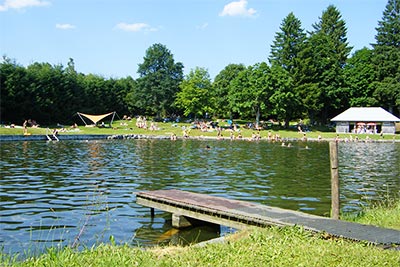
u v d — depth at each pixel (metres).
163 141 55.41
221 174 24.47
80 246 10.33
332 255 6.96
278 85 72.12
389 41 82.81
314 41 83.62
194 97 84.50
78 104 79.38
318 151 42.06
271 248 7.48
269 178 23.00
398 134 70.69
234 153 38.84
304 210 14.97
